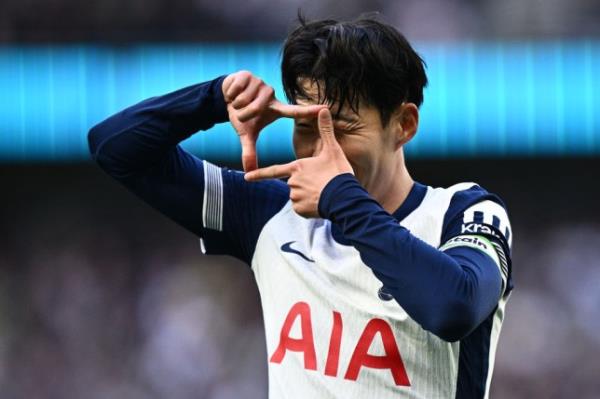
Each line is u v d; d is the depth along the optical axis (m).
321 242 8.04
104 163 8.60
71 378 36.00
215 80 8.41
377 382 7.58
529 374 34.72
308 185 7.26
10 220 38.31
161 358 35.97
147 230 38.38
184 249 38.28
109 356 36.31
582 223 37.69
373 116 7.58
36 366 36.06
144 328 36.72
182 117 8.41
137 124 8.42
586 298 36.44
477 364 7.75
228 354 35.94
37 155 32.19
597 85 31.38
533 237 37.69
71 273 37.81
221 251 8.77
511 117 31.64
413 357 7.55
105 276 37.78
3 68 32.34
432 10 32.66
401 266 6.89
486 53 31.92
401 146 8.07
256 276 8.52
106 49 32.38
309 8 33.34
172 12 33.81
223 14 33.38
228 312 36.56
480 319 7.09
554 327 35.50
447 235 7.75
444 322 6.84
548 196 37.69
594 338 35.31
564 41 31.62
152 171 8.61
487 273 7.15
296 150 7.75
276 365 8.00
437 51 32.09
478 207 7.81
